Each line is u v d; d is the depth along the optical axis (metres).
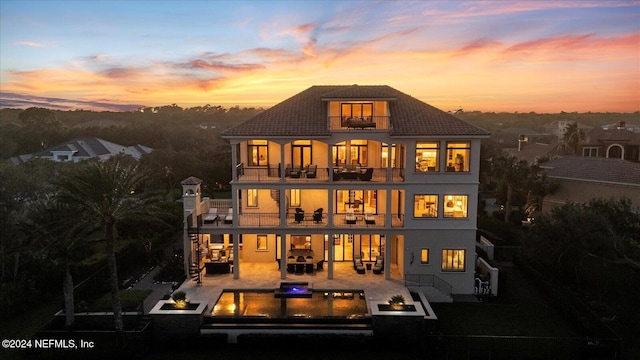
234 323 24.30
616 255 28.73
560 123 160.00
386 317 23.23
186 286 29.31
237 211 30.66
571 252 29.27
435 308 28.17
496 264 36.66
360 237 34.22
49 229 22.94
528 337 22.81
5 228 28.44
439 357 22.28
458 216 30.61
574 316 25.12
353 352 22.88
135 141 115.69
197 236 30.36
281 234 30.73
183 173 71.88
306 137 29.92
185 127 151.75
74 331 22.67
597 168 48.03
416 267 30.83
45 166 40.06
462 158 30.39
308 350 22.92
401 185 30.41
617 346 21.56
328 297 28.19
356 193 34.34
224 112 198.00
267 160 34.56
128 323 24.89
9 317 26.75
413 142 30.08
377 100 30.78
